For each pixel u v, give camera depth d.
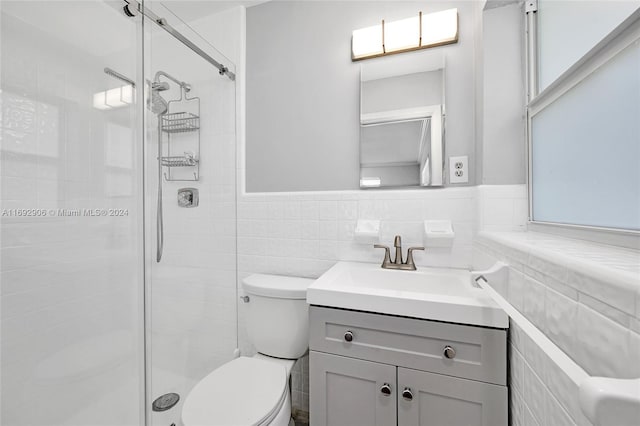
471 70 1.26
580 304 0.44
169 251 1.44
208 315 1.57
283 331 1.26
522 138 1.08
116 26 1.34
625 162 0.56
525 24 1.05
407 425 0.90
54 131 1.19
